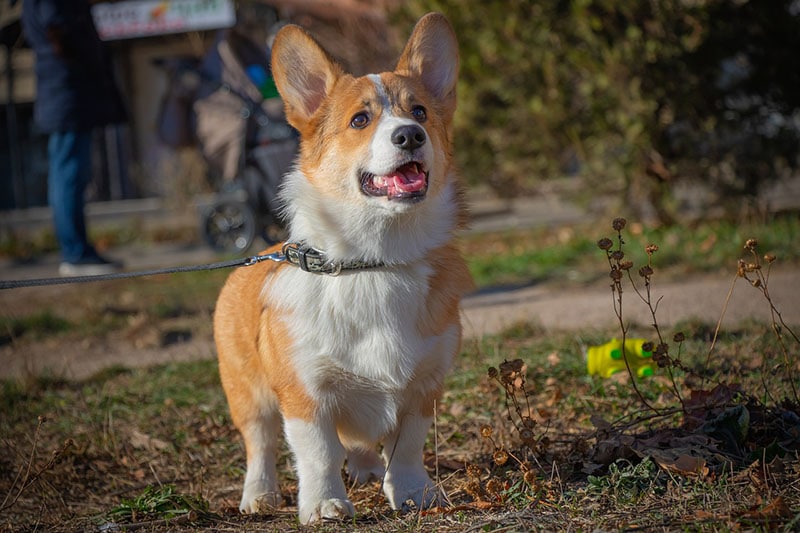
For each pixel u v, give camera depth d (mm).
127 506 4531
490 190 13609
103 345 9234
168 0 22141
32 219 19891
